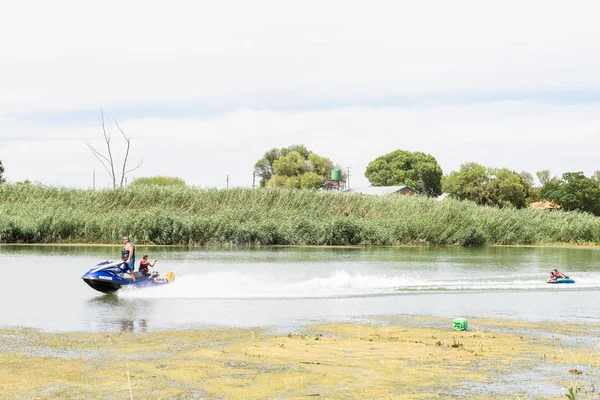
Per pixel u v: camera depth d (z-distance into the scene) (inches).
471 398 451.2
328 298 957.2
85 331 675.4
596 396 459.2
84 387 469.4
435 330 706.2
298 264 1498.5
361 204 2608.3
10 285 1064.8
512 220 2603.3
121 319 751.1
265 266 1441.9
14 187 2559.1
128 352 581.3
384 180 6373.0
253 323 735.7
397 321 762.8
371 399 447.5
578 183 4092.0
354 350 597.9
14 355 565.3
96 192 2546.8
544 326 735.1
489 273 1332.4
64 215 2208.4
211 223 2213.3
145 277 1016.9
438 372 520.1
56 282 1107.3
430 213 2487.7
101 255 1683.1
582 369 534.6
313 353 583.8
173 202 2516.0
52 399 441.4
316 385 479.2
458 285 1119.0
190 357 564.1
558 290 1077.8
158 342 624.4
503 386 481.4
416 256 1808.6
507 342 641.6
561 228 2583.7
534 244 2546.8
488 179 4842.5
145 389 466.0
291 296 968.9
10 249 1888.5
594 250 2185.0
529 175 5925.2
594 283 1165.1
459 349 605.9
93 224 2185.0
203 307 854.5
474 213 2608.3
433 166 6333.7
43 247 1977.1
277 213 2439.7
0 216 2185.0
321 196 2650.1
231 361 550.3
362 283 1120.2
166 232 2187.5
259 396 451.8
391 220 2417.6
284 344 621.3
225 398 446.6
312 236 2311.8
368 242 2316.7
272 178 5851.4
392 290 1049.5
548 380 499.2
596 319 784.9
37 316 768.9
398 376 506.6
